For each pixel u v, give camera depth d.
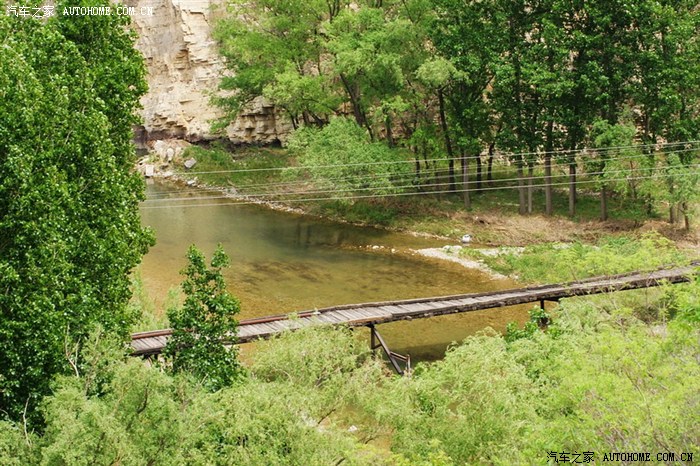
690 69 43.91
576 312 25.44
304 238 47.44
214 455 15.13
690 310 15.52
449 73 46.41
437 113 54.72
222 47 62.47
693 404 14.37
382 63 46.66
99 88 22.00
